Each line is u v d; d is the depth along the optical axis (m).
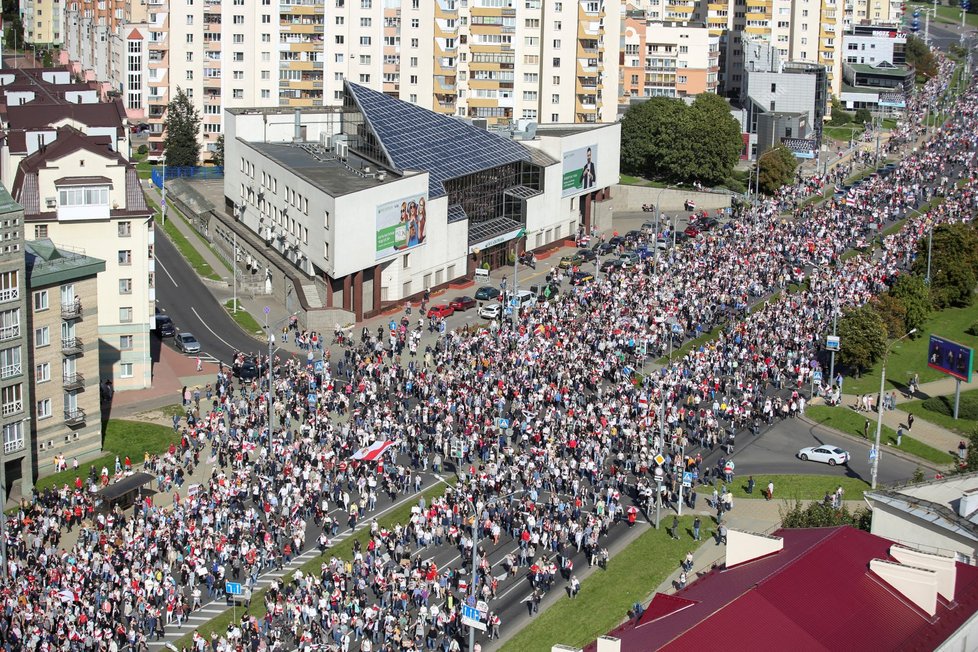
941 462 193.75
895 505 132.88
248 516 161.88
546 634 145.50
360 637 143.62
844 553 115.19
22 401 178.38
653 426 193.00
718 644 101.88
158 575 148.75
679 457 175.75
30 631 137.75
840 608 108.00
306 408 198.00
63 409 186.00
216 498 167.50
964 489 140.50
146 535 157.88
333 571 151.75
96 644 137.62
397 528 163.00
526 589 154.75
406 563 154.00
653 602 113.19
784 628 104.31
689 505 176.38
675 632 103.19
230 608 149.62
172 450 186.25
